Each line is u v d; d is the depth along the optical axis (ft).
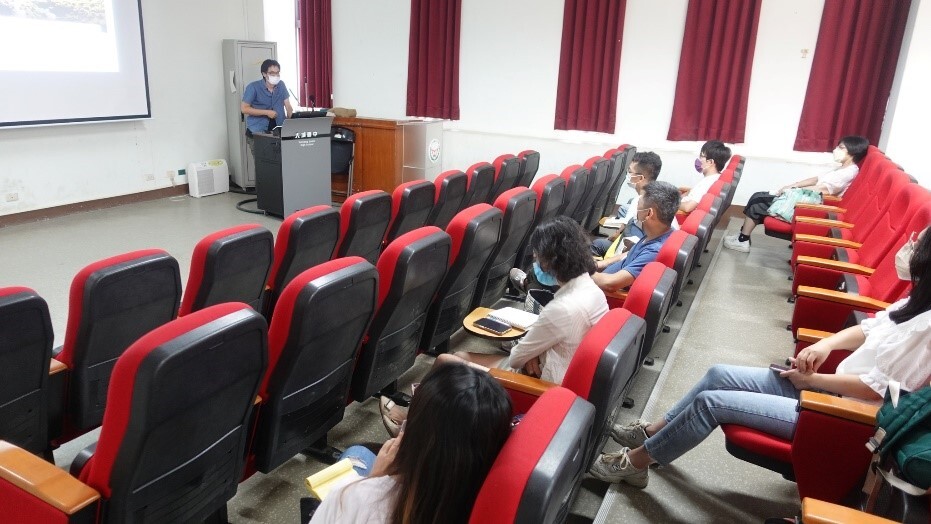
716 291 13.96
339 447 7.56
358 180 21.85
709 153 14.53
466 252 8.16
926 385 5.08
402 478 3.24
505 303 12.39
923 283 5.24
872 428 5.20
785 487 7.15
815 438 5.45
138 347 3.76
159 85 21.11
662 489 7.00
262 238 7.78
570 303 6.25
